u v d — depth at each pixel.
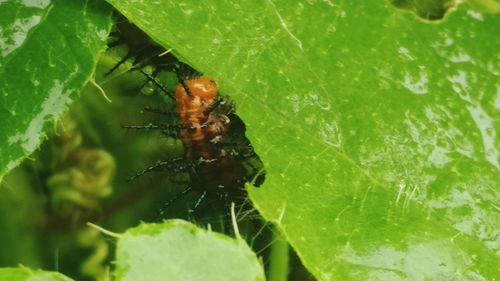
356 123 0.18
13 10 0.18
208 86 0.19
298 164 0.18
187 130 0.19
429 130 0.18
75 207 0.20
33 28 0.18
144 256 0.17
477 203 0.18
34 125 0.18
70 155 0.20
